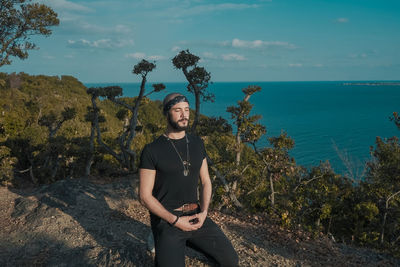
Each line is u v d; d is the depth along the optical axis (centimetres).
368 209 1600
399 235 1581
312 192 1210
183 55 1095
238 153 1143
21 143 1984
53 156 1698
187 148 292
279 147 1005
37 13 1942
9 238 505
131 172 1520
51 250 458
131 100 4944
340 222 1766
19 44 2002
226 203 1008
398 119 1095
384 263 524
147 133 2147
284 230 614
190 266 364
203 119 1209
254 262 429
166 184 287
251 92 1042
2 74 5034
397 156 1519
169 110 283
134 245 397
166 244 277
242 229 585
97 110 1599
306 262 468
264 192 1207
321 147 8931
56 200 666
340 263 485
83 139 1958
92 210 639
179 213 291
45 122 1927
